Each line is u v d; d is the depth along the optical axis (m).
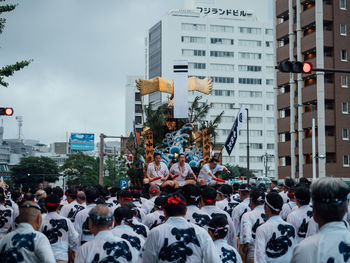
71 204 10.02
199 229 5.13
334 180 3.56
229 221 7.49
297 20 51.62
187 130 18.72
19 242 5.21
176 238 5.02
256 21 114.31
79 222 8.71
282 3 55.09
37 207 5.44
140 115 127.50
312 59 49.34
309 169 48.91
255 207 7.79
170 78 110.25
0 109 16.92
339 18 49.00
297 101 51.78
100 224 5.34
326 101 48.69
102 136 40.53
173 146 18.42
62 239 7.64
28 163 107.69
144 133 19.84
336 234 3.48
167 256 4.99
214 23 112.44
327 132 48.50
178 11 112.75
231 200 11.31
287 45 53.94
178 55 110.56
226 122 110.62
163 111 19.97
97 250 5.25
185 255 5.00
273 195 6.28
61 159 169.25
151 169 15.32
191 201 7.09
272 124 113.06
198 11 115.94
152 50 116.88
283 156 54.31
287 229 6.28
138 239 6.53
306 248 3.50
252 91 112.81
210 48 112.00
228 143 18.58
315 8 48.91
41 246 5.23
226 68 112.25
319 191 3.55
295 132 52.31
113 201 11.83
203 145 18.55
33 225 5.41
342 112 48.28
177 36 110.81
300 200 7.66
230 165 100.88
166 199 5.21
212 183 13.70
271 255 6.20
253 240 7.64
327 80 48.84
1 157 166.50
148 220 8.35
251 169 110.31
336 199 3.49
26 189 15.38
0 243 5.29
